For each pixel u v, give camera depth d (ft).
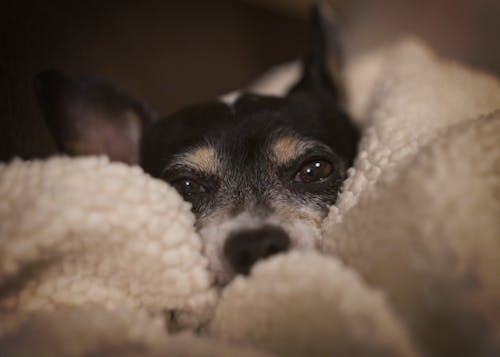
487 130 0.50
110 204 0.51
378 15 1.42
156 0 1.18
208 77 1.24
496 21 1.19
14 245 0.47
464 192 0.46
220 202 0.74
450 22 1.28
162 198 0.56
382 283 0.48
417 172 0.49
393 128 0.66
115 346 0.45
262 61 1.37
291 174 0.75
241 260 0.63
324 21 0.94
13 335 0.45
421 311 0.45
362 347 0.40
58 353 0.43
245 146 0.75
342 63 0.96
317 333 0.43
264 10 1.39
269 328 0.46
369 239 0.51
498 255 0.44
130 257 0.52
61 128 0.77
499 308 0.42
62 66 0.85
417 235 0.47
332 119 0.84
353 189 0.62
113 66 1.02
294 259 0.49
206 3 1.28
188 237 0.56
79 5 0.96
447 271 0.44
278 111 0.79
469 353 0.41
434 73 0.85
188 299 0.54
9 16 0.66
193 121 0.80
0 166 0.53
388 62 1.00
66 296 0.51
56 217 0.48
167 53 1.17
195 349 0.43
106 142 0.87
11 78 0.64
